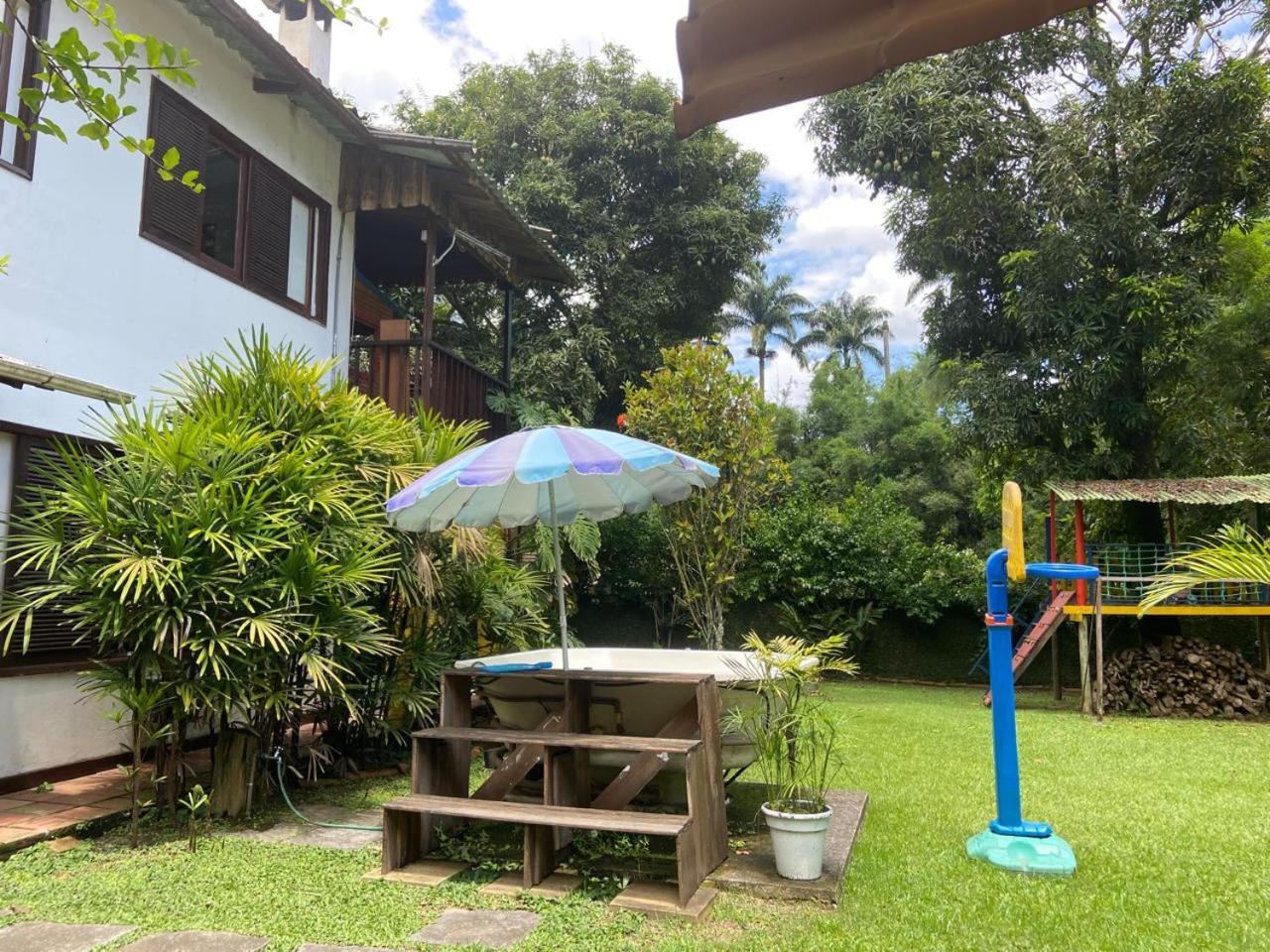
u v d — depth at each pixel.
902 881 3.95
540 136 16.41
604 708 4.93
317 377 5.72
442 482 4.13
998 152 12.49
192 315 6.95
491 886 3.89
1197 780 6.40
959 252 13.27
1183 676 11.64
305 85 7.38
